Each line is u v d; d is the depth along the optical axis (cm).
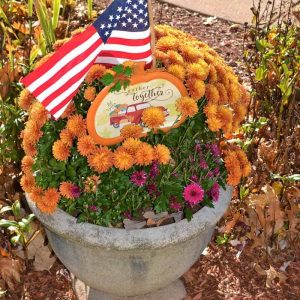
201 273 131
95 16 213
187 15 225
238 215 137
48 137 103
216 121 101
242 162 112
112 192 101
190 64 101
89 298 123
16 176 141
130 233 99
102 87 99
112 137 99
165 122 101
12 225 119
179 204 103
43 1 167
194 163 105
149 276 106
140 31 94
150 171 100
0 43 174
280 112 147
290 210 138
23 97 107
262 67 155
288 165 149
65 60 90
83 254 104
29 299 124
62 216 102
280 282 129
